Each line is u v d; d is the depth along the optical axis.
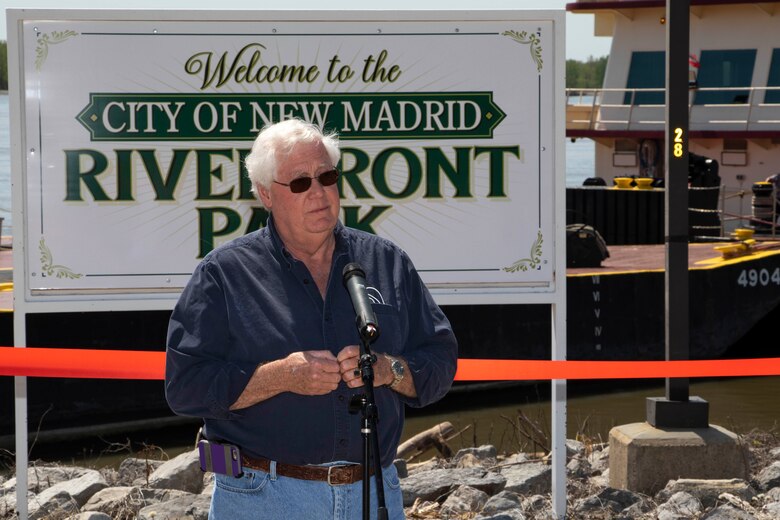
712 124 24.39
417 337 3.44
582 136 25.78
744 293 15.95
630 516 5.68
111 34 5.13
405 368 3.23
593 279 14.21
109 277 5.18
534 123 5.29
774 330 16.70
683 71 6.36
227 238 5.25
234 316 3.25
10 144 5.08
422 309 3.46
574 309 14.10
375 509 3.31
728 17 24.42
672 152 6.36
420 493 6.18
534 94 5.28
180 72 5.18
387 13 5.20
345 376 3.07
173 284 5.23
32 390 10.94
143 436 11.44
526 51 5.26
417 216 5.30
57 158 5.13
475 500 6.04
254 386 3.15
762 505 5.89
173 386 3.25
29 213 5.12
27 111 5.11
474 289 5.33
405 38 5.24
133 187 5.18
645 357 14.61
